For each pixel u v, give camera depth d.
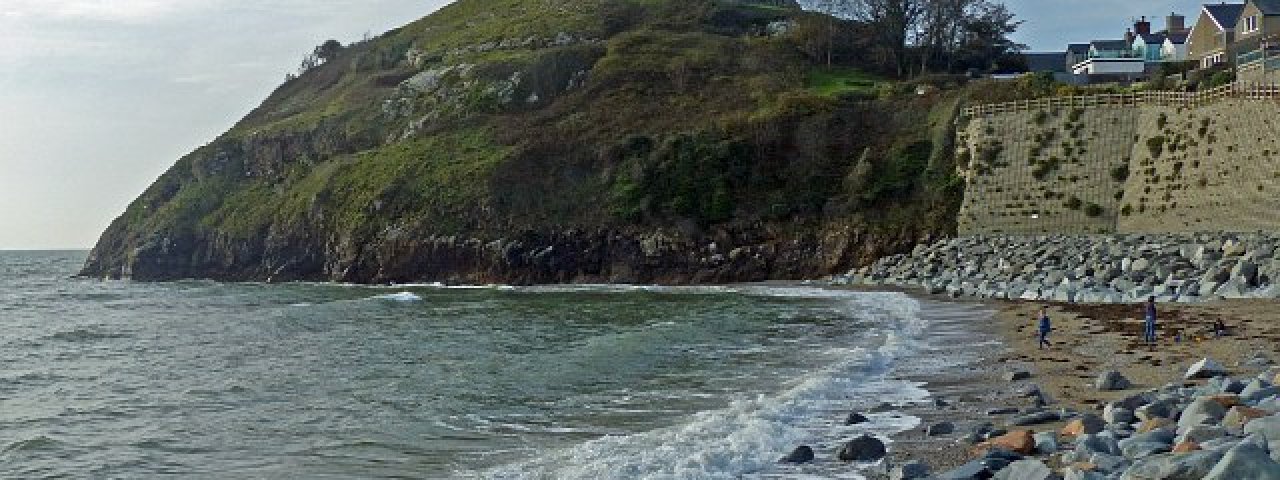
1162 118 57.59
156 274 102.25
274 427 20.23
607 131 86.62
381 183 88.69
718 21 117.69
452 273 78.69
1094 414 16.53
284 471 16.41
